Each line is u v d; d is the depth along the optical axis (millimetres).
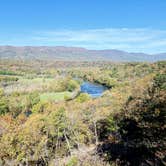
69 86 160000
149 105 34688
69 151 56969
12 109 119062
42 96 140125
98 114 64625
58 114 64062
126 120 42719
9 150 53000
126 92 75750
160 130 32125
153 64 195875
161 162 31953
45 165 54875
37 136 56219
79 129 62219
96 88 170125
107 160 43719
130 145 41969
